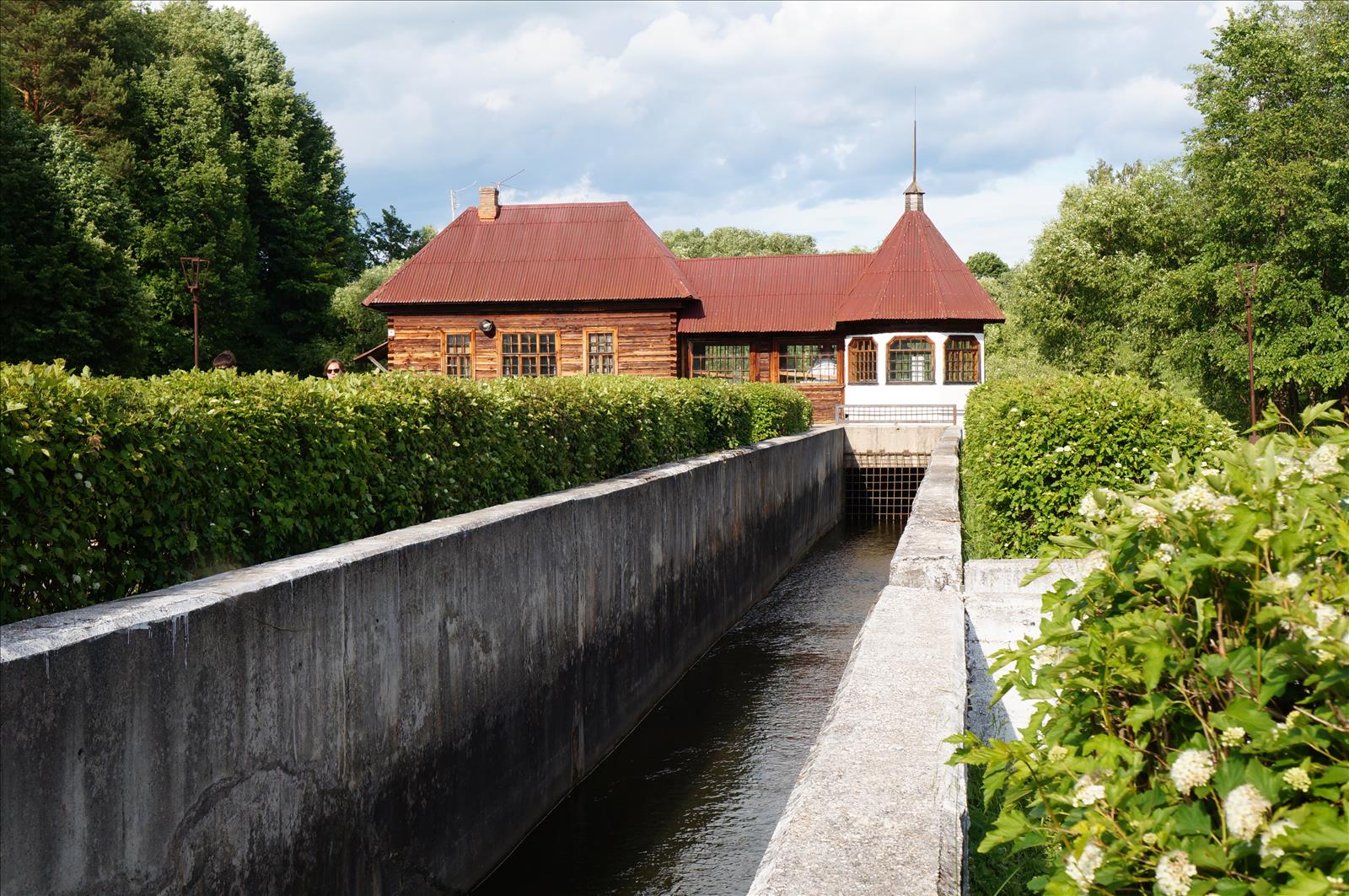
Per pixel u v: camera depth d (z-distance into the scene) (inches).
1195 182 1611.7
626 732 356.5
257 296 1828.2
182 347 1633.9
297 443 217.3
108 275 1305.4
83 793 132.0
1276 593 66.7
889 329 1206.9
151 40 1835.6
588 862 256.2
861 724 135.3
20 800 122.9
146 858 142.6
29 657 124.3
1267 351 1362.0
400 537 222.5
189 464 182.9
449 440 281.4
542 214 1295.5
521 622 270.4
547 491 340.8
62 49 1641.2
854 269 1301.7
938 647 172.6
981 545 324.2
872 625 187.5
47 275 1240.2
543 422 344.5
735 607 538.0
